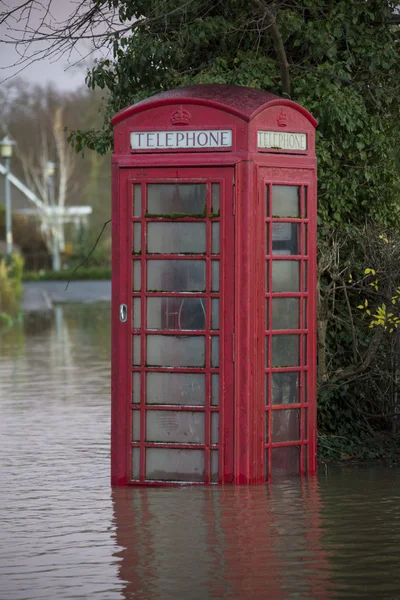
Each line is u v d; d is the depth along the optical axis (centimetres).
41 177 14912
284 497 1662
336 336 2125
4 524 1524
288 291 1791
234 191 1711
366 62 2206
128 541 1417
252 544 1393
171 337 1759
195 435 1758
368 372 2061
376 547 1375
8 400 2864
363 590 1205
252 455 1748
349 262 2056
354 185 2148
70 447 2177
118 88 2269
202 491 1711
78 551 1373
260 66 2173
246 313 1722
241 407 1738
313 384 1828
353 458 2034
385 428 2141
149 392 1773
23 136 15012
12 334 5194
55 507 1628
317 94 2136
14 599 1186
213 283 1738
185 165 1723
